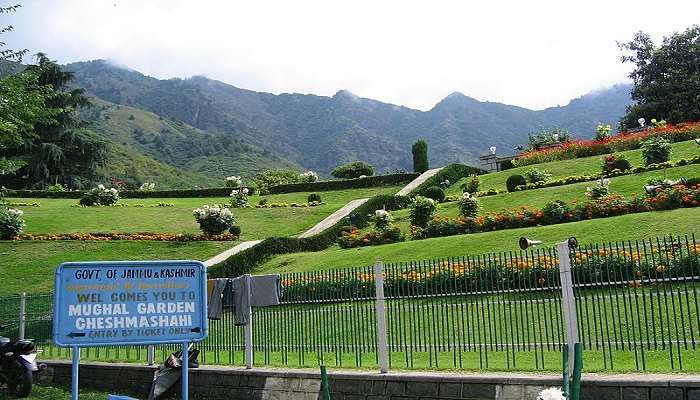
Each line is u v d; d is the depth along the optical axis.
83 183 64.00
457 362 10.80
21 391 11.88
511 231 21.45
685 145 34.91
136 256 28.98
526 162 43.69
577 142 42.81
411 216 27.38
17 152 59.28
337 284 12.08
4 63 19.78
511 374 8.78
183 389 8.48
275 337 12.03
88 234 32.00
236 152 168.50
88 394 12.03
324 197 50.12
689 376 7.71
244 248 28.95
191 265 8.45
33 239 30.91
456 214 29.17
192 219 38.56
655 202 20.28
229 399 10.95
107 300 7.96
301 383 10.23
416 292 11.73
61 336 7.70
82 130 66.94
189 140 168.88
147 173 117.94
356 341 11.06
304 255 25.45
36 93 20.14
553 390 6.80
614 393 7.68
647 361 9.66
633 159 34.88
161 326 8.17
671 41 59.81
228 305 11.81
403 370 10.02
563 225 20.72
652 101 59.59
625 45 61.94
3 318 16.69
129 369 12.58
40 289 24.67
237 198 43.47
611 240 17.72
